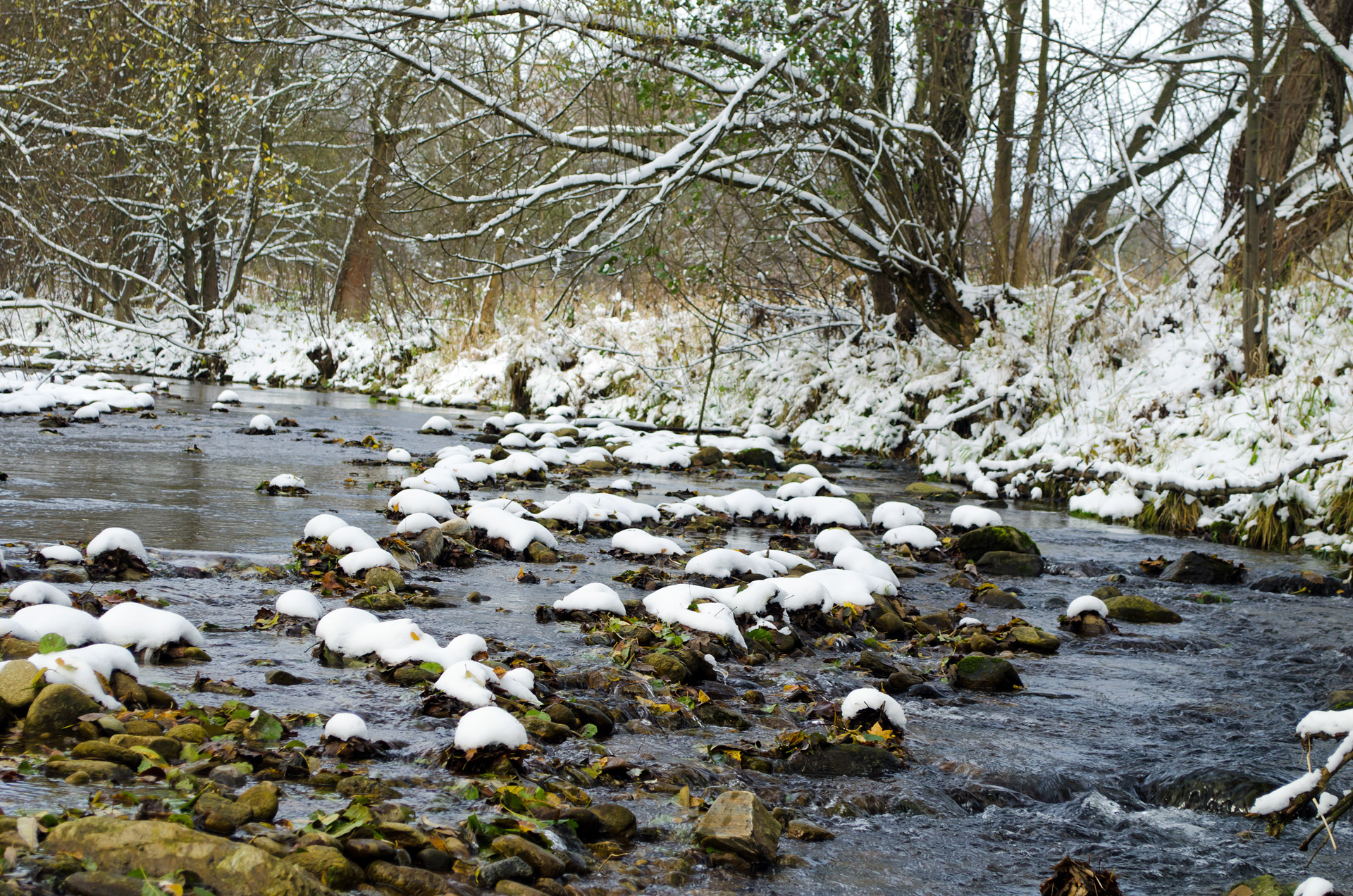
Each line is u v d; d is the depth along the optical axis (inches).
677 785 142.6
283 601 209.0
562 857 116.0
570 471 510.3
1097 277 666.2
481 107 780.0
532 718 155.6
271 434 589.9
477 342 1059.3
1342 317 497.7
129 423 599.8
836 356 768.3
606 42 575.5
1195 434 472.1
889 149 625.3
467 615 226.7
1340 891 126.8
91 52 903.7
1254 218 492.7
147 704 148.9
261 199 1156.5
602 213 572.4
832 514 395.5
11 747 130.1
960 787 153.5
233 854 99.3
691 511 387.5
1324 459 391.5
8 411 601.3
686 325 863.1
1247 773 160.1
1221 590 319.6
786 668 209.0
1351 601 305.7
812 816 139.7
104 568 234.7
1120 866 132.3
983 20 649.6
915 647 230.2
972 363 656.4
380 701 165.0
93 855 99.4
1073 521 462.0
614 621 219.0
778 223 766.5
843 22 573.3
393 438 616.1
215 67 989.2
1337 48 488.4
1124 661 233.9
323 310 1261.1
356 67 720.3
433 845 112.3
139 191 1097.4
